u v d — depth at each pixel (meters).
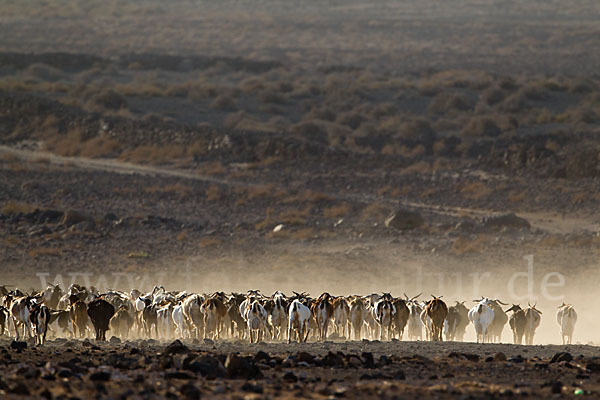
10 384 28.98
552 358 38.78
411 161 153.88
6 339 52.47
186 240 107.62
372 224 116.12
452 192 135.62
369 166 152.88
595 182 131.75
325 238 109.50
